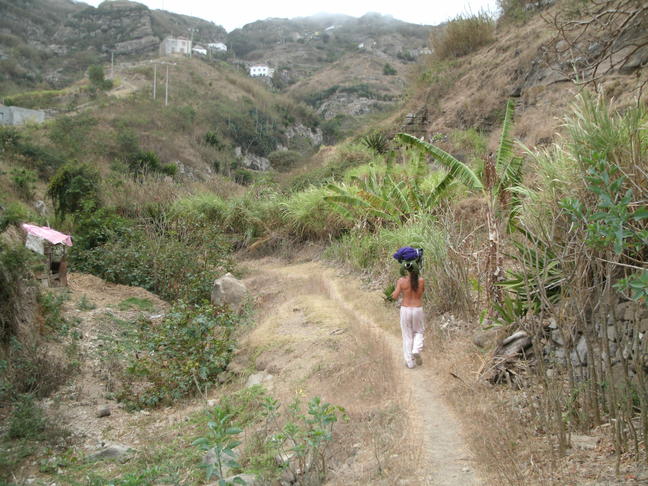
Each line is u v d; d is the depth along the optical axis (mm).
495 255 7762
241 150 94875
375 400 6105
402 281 7039
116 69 121875
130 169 45812
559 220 5852
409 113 28125
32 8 182375
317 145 110750
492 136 20375
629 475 3758
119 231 16734
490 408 5312
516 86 21609
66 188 18688
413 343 6977
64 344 9672
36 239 12836
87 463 6223
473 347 7074
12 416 7129
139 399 8117
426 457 4586
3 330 8406
